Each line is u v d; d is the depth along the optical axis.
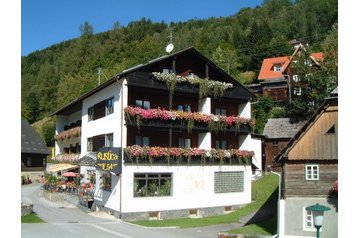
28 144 56.78
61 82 106.94
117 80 29.02
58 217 26.56
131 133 30.50
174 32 133.25
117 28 141.62
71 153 43.19
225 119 32.78
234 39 111.81
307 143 21.94
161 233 22.39
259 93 68.19
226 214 31.09
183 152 29.94
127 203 27.33
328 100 21.66
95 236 20.25
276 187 36.66
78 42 132.00
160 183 29.09
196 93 31.89
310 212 21.53
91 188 32.41
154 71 30.48
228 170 32.75
